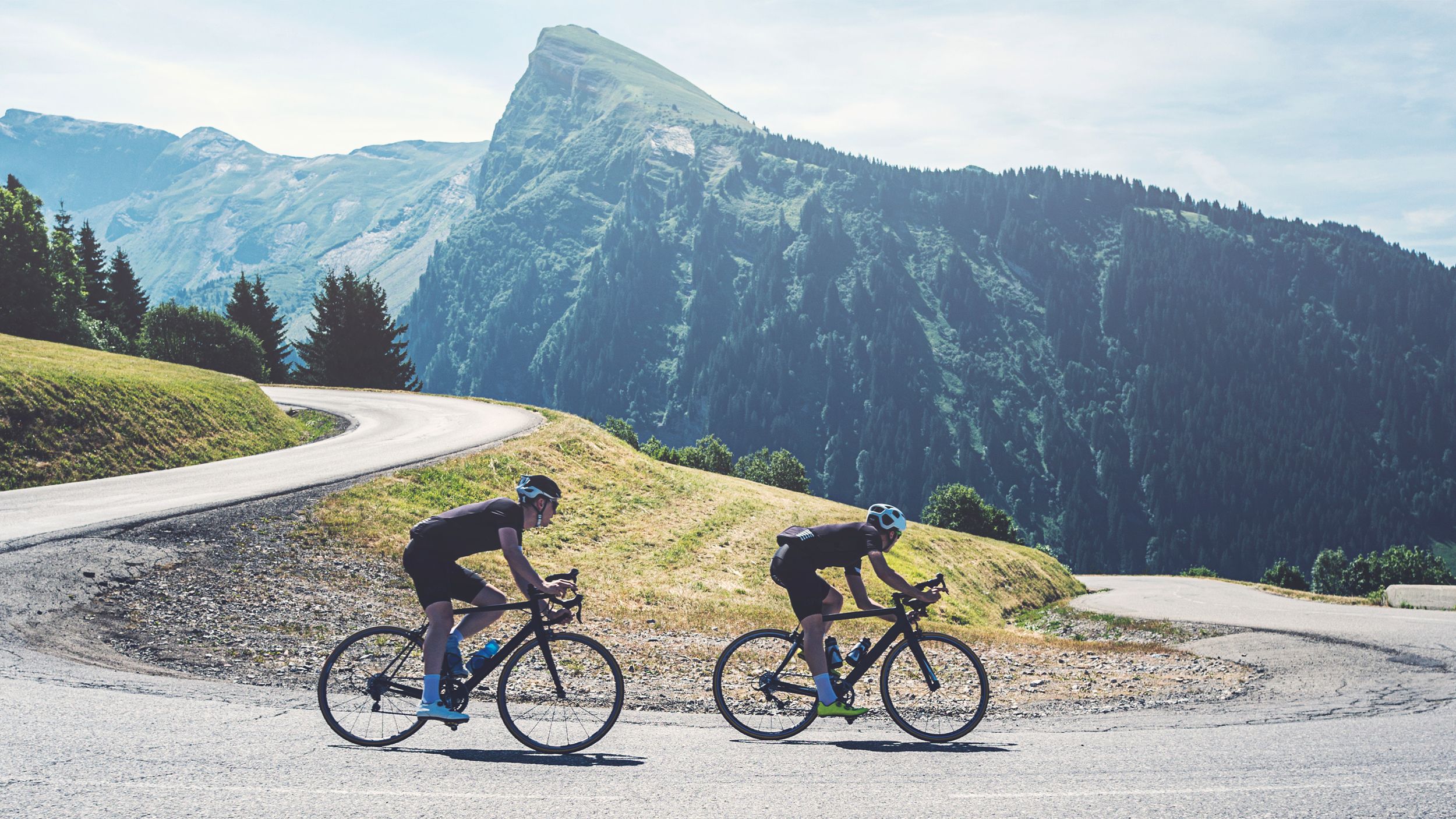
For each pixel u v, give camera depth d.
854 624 10.95
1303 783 5.99
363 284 90.50
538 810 4.94
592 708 6.74
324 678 6.50
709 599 22.48
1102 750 7.16
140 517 17.83
